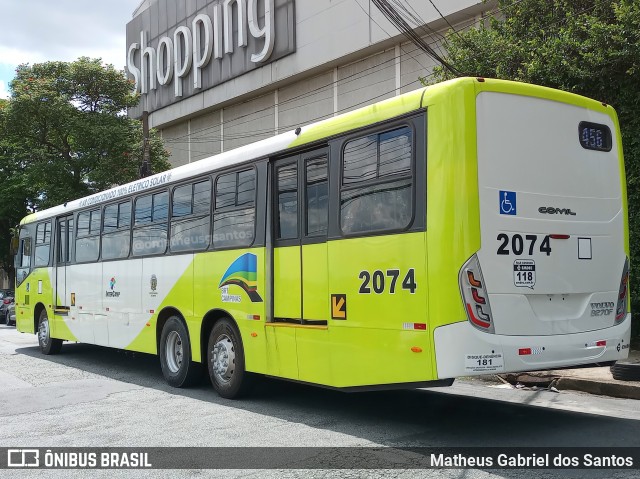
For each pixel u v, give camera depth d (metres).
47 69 24.36
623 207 6.54
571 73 11.00
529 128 5.80
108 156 24.12
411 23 18.86
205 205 8.62
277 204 7.38
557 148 5.97
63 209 12.88
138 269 10.13
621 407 7.37
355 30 20.89
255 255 7.56
